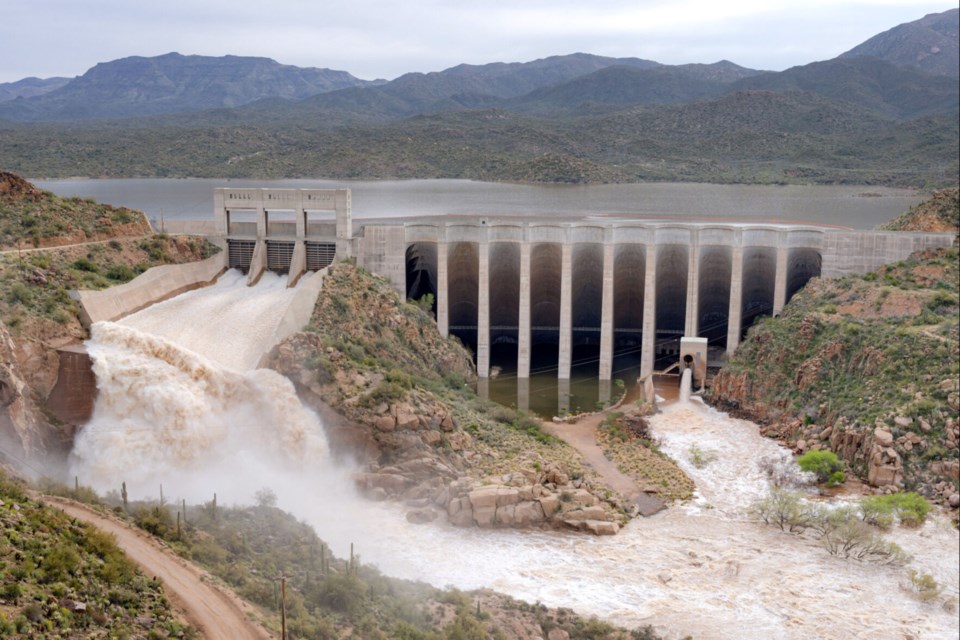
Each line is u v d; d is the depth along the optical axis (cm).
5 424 7062
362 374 8675
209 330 9275
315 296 9994
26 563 4341
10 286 8362
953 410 8400
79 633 4072
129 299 9406
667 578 6675
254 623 4588
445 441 8262
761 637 5934
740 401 10281
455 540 7144
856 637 5991
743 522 7725
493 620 5581
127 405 7988
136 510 5897
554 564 6844
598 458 8950
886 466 8194
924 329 9481
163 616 4456
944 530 7500
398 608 5391
